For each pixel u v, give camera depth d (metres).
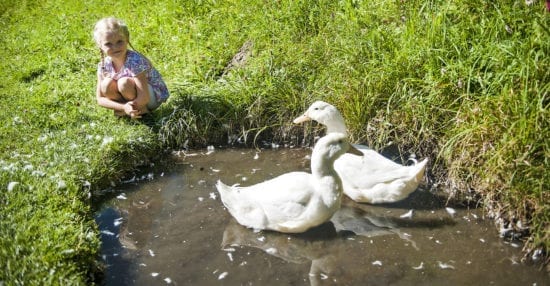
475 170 3.79
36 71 5.11
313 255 3.57
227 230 3.72
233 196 3.71
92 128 4.36
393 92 4.20
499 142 3.72
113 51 4.32
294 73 4.52
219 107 4.46
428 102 4.05
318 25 4.83
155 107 4.50
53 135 4.29
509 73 3.84
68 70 5.07
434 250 3.56
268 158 4.28
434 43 4.23
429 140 4.04
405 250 3.57
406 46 4.30
